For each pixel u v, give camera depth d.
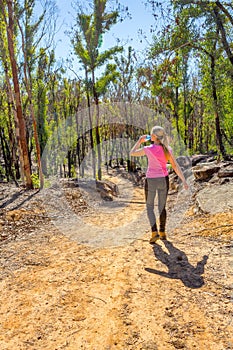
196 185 8.46
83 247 4.74
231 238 4.30
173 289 3.04
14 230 6.00
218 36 12.23
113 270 3.65
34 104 21.61
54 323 2.61
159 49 12.67
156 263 3.76
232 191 6.57
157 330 2.41
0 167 22.69
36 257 4.34
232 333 2.30
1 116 20.84
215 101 14.43
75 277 3.53
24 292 3.21
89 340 2.35
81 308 2.82
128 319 2.59
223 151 14.50
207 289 2.98
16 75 11.01
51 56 19.64
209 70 14.62
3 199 8.80
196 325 2.43
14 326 2.60
